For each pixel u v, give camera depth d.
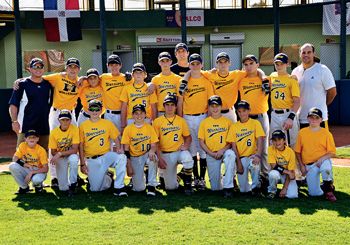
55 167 6.65
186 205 5.80
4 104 13.91
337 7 17.12
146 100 6.91
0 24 16.58
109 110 7.14
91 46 18.62
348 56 18.73
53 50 18.00
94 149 6.53
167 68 6.88
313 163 6.22
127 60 19.33
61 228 4.98
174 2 18.61
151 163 6.33
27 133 6.52
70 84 7.03
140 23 18.23
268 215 5.30
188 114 6.78
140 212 5.51
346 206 5.63
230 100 6.79
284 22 18.41
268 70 19.19
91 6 18.17
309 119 6.22
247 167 6.30
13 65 17.70
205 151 6.47
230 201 5.96
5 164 9.20
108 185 6.74
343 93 13.25
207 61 19.31
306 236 4.61
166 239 4.59
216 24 18.52
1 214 5.53
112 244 4.49
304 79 6.67
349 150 9.72
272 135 6.10
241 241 4.50
